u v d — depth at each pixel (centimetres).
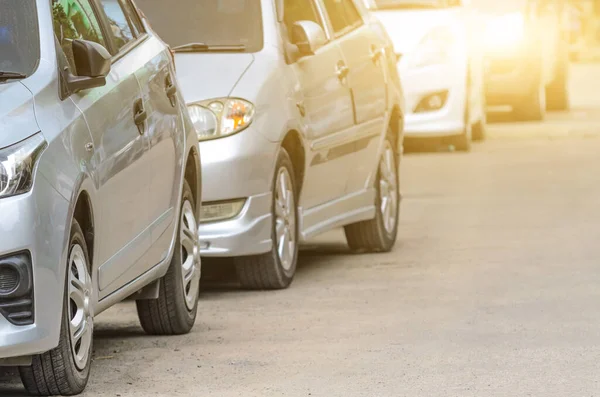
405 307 1152
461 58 2550
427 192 2020
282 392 837
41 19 862
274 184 1255
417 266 1392
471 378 865
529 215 1747
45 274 771
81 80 848
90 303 845
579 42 6216
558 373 874
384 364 915
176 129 1037
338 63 1409
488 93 3147
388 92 1528
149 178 962
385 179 1530
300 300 1210
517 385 842
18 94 801
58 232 780
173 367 923
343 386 850
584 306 1127
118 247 899
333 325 1077
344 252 1535
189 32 1315
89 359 852
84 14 943
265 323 1097
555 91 3484
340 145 1395
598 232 1588
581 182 2084
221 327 1085
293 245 1299
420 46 2541
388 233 1522
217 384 865
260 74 1266
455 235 1606
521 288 1228
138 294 1020
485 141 2786
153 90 1000
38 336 770
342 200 1415
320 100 1354
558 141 2742
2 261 758
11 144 770
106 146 872
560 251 1449
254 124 1236
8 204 760
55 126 802
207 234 1218
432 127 2525
